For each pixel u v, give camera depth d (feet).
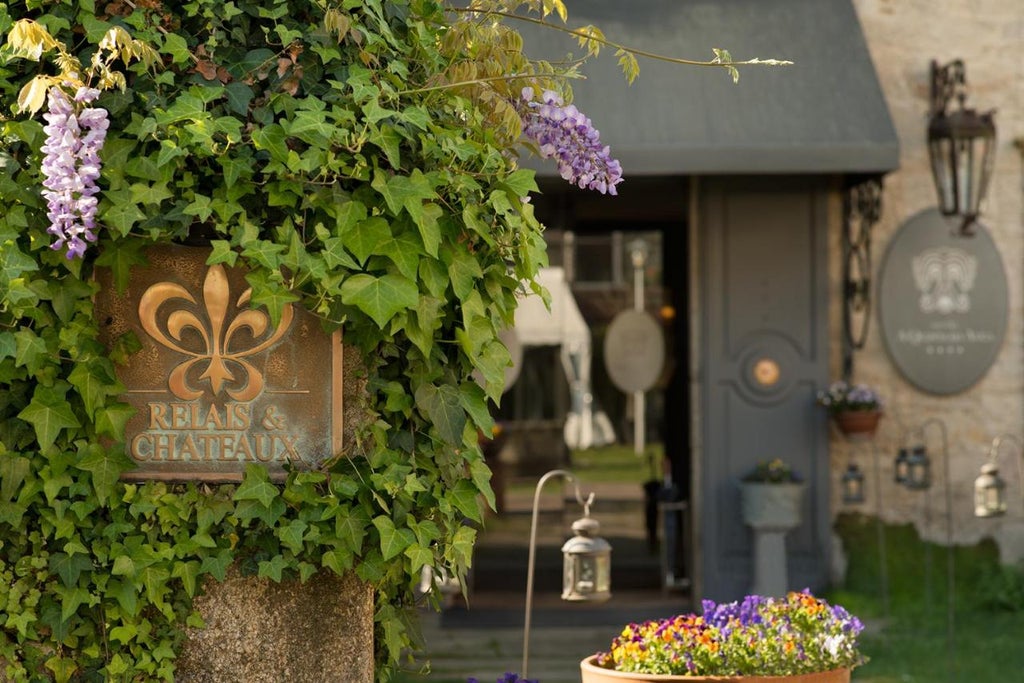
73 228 9.46
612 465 85.25
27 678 10.54
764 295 37.32
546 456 62.59
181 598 10.69
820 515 37.01
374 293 10.20
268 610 10.83
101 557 10.45
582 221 48.19
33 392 10.34
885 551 37.60
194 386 10.54
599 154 12.06
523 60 12.75
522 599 39.11
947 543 37.70
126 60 9.95
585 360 75.10
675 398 47.37
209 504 10.49
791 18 35.83
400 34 11.57
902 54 38.47
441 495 11.10
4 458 10.21
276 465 10.58
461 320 11.19
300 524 10.49
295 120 10.19
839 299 37.91
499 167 11.36
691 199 37.35
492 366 11.28
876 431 37.27
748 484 35.94
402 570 11.68
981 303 37.99
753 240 37.35
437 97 11.55
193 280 10.54
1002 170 38.34
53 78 9.58
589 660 16.03
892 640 33.45
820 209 37.27
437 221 10.69
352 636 11.18
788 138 33.45
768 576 35.83
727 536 36.96
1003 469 38.11
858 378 37.91
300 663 10.89
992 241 37.99
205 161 10.24
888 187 38.11
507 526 57.88
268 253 10.05
